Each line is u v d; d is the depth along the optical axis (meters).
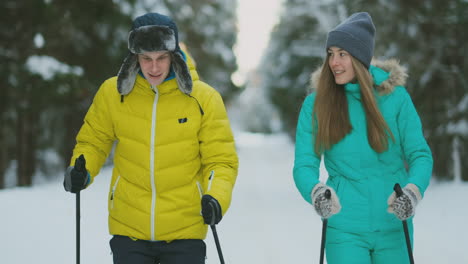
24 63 16.64
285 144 53.91
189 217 4.04
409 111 4.28
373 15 17.89
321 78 4.35
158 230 3.98
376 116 4.13
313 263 8.17
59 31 18.56
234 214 12.55
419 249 8.77
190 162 4.04
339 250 4.14
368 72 4.23
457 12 17.22
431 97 18.08
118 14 18.97
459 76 17.72
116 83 4.09
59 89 16.69
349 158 4.22
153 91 3.96
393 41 17.78
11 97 17.27
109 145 4.28
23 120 19.69
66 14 18.39
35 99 16.97
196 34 34.00
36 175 22.75
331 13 21.20
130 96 4.02
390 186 4.21
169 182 3.99
